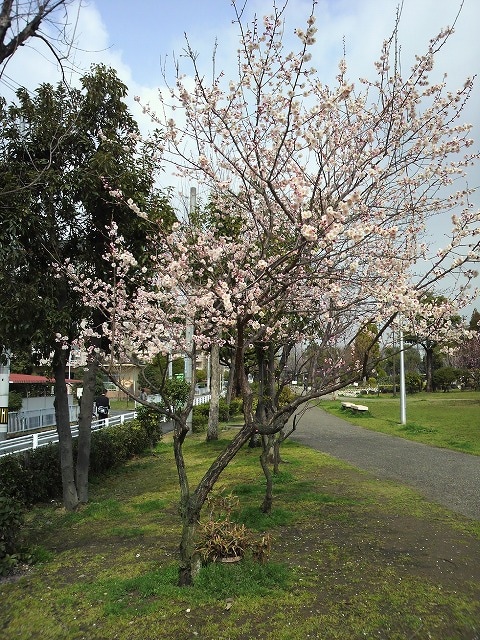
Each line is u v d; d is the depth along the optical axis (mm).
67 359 7797
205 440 14977
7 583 4863
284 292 4734
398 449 12734
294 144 4793
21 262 6887
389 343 5602
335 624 3758
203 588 4316
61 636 3775
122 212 7457
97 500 8320
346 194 4602
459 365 49031
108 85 7719
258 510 6711
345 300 5496
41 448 8828
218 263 5328
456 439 14219
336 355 6305
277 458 9305
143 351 6000
